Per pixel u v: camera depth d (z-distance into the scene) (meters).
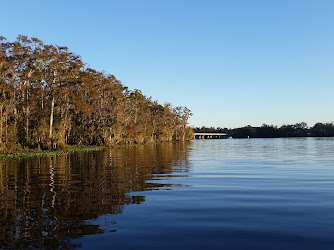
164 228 7.25
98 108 67.69
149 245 6.14
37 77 49.56
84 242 6.31
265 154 39.38
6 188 12.95
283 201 10.28
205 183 14.42
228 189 12.71
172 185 13.76
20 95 49.28
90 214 8.53
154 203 9.95
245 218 8.13
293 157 33.22
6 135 40.69
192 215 8.46
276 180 15.41
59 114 55.59
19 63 46.25
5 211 8.88
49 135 48.88
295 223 7.62
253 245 6.11
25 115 48.50
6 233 6.88
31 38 48.12
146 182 14.73
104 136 68.00
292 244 6.15
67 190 12.42
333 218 8.05
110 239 6.49
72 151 47.59
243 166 23.12
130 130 88.62
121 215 8.44
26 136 47.81
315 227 7.27
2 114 41.25
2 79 42.97
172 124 135.00
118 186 13.50
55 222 7.73
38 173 18.62
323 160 28.73
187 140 158.50
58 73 51.19
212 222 7.77
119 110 72.12
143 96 113.12
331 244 6.12
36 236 6.68
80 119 65.38
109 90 71.38
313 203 9.94
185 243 6.25
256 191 12.24
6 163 26.50
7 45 46.38
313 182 14.67
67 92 52.34
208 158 32.44
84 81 59.41
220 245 6.13
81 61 53.88
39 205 9.66
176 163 25.98
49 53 49.31
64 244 6.20
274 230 7.07
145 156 36.28
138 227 7.33
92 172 19.12
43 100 53.25
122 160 29.64
